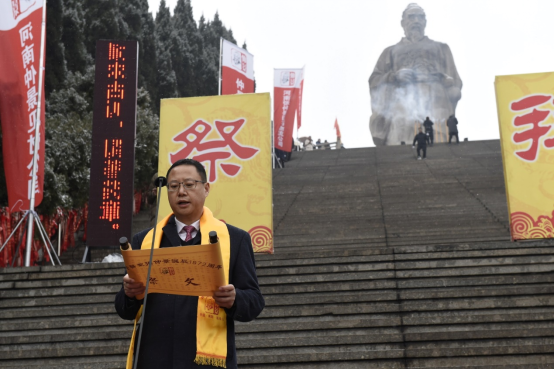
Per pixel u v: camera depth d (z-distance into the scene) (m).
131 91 11.72
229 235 3.72
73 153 16.95
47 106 18.75
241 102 11.28
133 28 27.14
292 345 7.38
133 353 3.48
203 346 3.36
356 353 7.08
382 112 41.25
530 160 10.41
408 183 19.92
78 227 17.92
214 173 11.11
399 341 7.29
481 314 7.52
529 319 7.41
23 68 10.84
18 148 10.76
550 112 10.48
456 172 21.41
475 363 6.89
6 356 7.53
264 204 10.93
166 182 3.79
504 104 10.62
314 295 8.39
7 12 10.93
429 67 41.25
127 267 3.32
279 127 22.02
